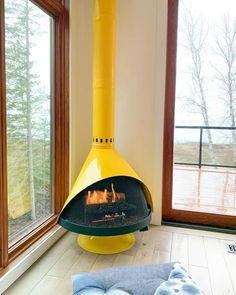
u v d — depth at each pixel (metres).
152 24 2.44
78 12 2.54
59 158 2.41
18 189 1.93
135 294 1.37
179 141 3.93
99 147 2.24
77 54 2.58
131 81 2.54
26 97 1.97
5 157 1.63
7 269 1.65
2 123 1.58
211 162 4.04
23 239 1.92
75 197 2.03
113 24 2.21
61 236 2.33
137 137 2.59
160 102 2.50
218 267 1.89
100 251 2.06
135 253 2.07
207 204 3.04
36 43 2.07
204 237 2.36
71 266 1.88
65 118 2.42
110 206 2.01
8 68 1.75
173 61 2.52
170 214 2.67
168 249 2.14
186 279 1.48
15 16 1.80
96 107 2.24
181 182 3.83
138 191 2.15
